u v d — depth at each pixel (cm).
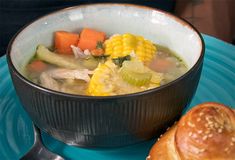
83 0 77
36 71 49
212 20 84
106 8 52
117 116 40
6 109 49
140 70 45
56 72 49
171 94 41
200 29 83
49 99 40
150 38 52
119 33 53
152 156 42
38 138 45
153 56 51
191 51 48
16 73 41
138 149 45
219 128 39
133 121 41
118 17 52
